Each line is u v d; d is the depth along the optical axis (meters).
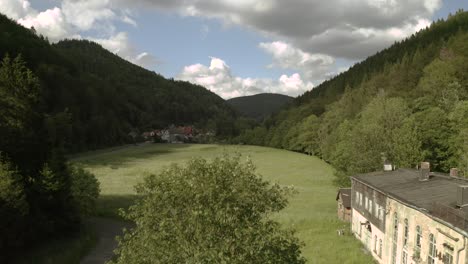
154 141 195.38
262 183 15.59
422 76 93.69
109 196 62.03
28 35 149.88
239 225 14.05
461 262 20.81
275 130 163.38
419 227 26.78
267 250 14.24
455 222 21.45
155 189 14.98
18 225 30.44
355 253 35.34
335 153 72.94
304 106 164.62
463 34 108.88
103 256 35.25
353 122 88.56
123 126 181.62
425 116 60.38
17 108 35.94
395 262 31.33
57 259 32.31
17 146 34.81
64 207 39.16
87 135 137.75
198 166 15.23
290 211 52.00
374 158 53.22
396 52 166.00
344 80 172.25
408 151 51.78
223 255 13.18
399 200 29.45
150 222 14.51
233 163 15.66
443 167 57.25
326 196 64.62
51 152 38.84
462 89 71.38
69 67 163.88
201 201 14.24
